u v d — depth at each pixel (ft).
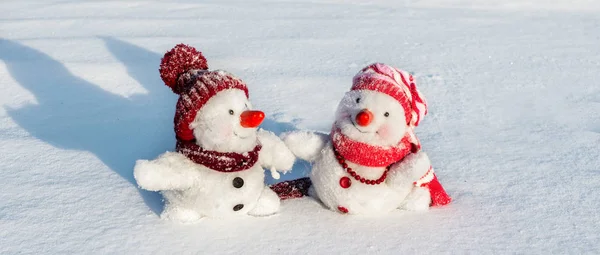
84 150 9.02
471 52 15.23
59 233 6.59
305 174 8.13
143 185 6.42
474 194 7.87
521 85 12.72
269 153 7.18
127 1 19.89
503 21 19.20
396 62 14.11
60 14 17.88
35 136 9.52
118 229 6.71
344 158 6.97
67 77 12.28
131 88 11.86
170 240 6.53
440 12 20.18
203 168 6.68
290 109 10.82
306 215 7.21
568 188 7.98
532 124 10.52
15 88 11.63
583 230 6.93
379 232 6.86
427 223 7.08
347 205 7.08
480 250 6.52
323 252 6.40
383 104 6.68
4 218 6.86
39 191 7.58
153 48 14.49
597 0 23.09
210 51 14.37
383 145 6.80
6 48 14.16
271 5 20.17
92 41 14.96
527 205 7.54
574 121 10.68
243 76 12.59
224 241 6.55
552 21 19.45
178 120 6.62
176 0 20.48
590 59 14.83
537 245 6.63
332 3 21.03
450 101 11.64
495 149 9.38
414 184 7.36
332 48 15.02
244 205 6.87
